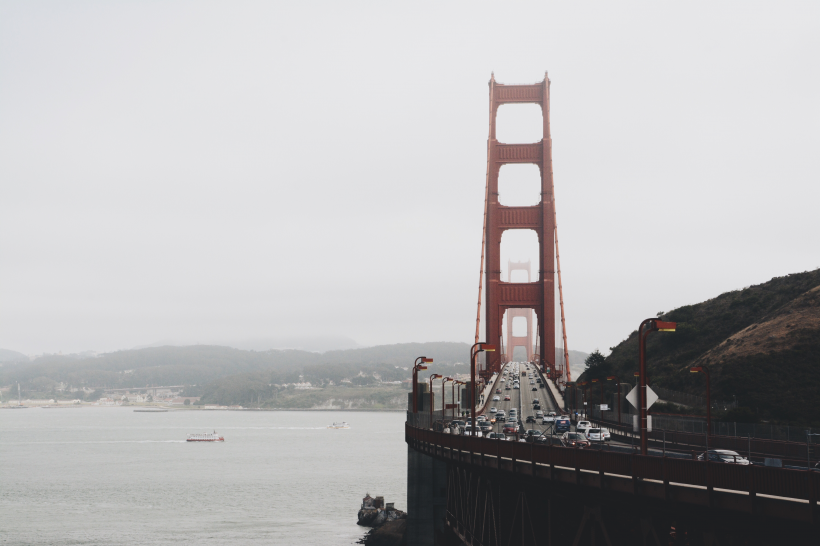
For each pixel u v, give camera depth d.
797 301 113.25
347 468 194.62
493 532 38.53
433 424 66.56
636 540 26.48
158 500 137.62
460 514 49.28
